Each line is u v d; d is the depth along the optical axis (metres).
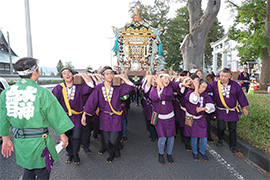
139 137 4.59
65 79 3.11
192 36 7.86
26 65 1.77
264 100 7.35
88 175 2.82
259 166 3.03
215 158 3.36
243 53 13.31
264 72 13.86
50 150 1.88
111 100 3.10
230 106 3.47
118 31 6.33
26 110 1.73
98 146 4.06
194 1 7.93
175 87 3.39
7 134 1.91
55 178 2.74
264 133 3.66
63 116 1.91
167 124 3.06
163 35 23.97
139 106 8.88
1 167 3.10
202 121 3.24
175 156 3.49
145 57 6.54
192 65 7.93
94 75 3.84
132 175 2.80
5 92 1.81
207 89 3.65
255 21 14.36
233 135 3.54
